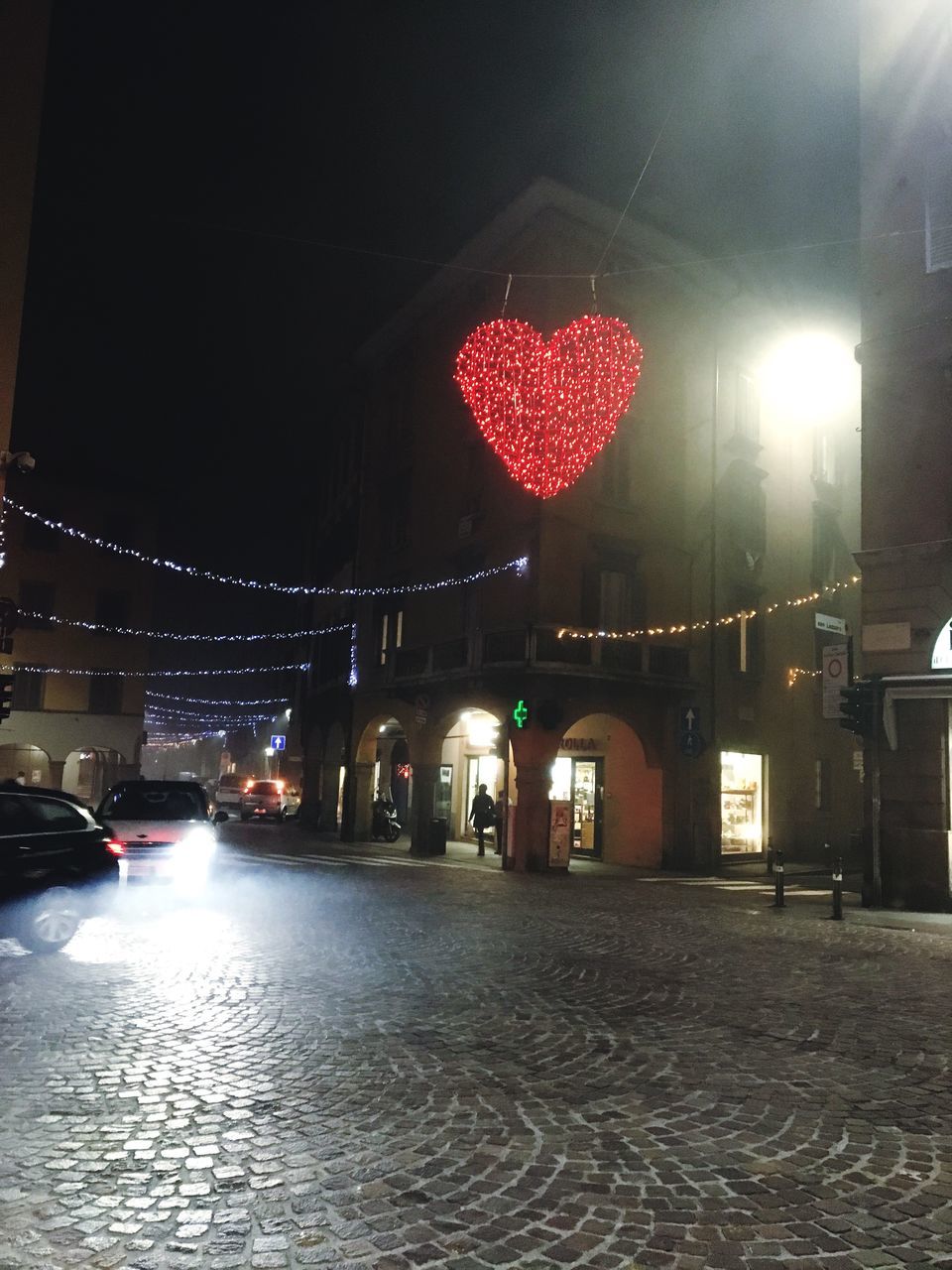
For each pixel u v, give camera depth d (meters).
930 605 15.24
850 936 12.08
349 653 29.55
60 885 9.33
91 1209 3.76
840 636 27.59
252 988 7.84
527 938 10.82
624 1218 3.81
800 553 26.66
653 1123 4.89
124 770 38.50
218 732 60.31
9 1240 3.50
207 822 14.06
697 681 22.70
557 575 20.95
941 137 15.76
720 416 24.72
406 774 30.42
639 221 22.20
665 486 23.17
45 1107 4.91
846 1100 5.34
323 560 36.00
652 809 22.23
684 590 23.27
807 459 27.28
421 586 25.56
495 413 21.91
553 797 24.97
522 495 21.59
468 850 24.84
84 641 38.19
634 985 8.34
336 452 35.25
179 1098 5.09
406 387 28.05
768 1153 4.54
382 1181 4.10
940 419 15.44
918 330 15.73
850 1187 4.18
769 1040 6.60
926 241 15.83
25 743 36.66
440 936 10.74
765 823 24.58
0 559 17.42
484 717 26.88
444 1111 4.98
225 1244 3.50
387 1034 6.48
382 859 21.56
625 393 21.73
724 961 9.75
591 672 20.53
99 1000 7.33
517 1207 3.88
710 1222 3.80
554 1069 5.79
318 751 32.78
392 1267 3.37
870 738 15.55
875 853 15.41
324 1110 4.96
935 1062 6.16
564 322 21.33
